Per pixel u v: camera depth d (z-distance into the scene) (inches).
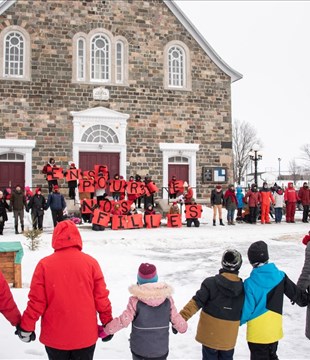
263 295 199.9
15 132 959.0
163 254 562.6
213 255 554.9
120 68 1027.9
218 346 196.4
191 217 836.6
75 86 992.2
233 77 1091.3
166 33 1050.7
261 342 199.8
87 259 185.3
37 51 976.3
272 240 679.7
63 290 176.6
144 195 899.4
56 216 743.7
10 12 966.4
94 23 1008.9
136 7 1034.1
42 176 965.2
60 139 979.3
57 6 989.8
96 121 999.0
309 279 219.1
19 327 181.6
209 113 1069.8
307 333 221.5
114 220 788.6
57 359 177.2
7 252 369.4
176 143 1045.8
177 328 188.2
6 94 957.2
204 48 1070.4
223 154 1074.1
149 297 179.9
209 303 198.1
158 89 1040.8
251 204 890.1
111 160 1012.5
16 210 733.9
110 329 183.8
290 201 925.2
